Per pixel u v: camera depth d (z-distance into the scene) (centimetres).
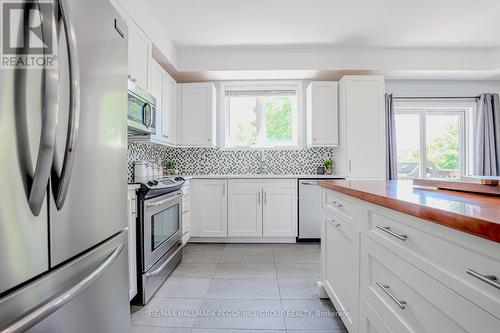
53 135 73
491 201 78
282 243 331
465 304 59
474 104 383
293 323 163
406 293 84
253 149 386
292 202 328
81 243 92
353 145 331
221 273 238
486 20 273
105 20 107
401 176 393
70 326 86
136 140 255
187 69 339
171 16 264
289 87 384
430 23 278
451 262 63
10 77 64
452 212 59
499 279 50
